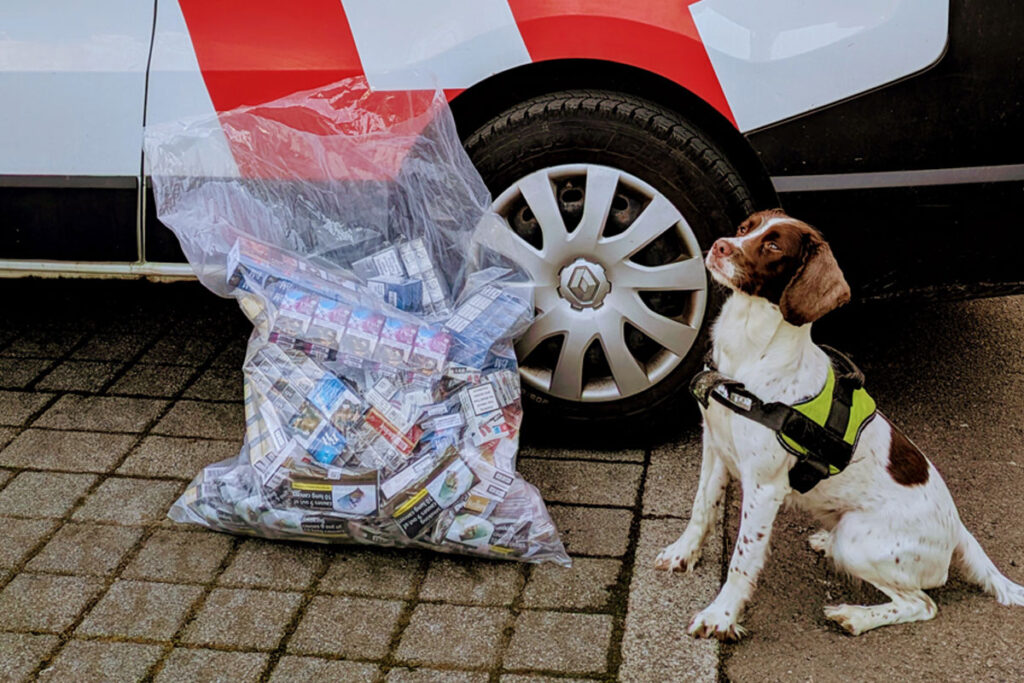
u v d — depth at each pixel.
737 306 2.39
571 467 3.08
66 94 2.92
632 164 2.86
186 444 3.21
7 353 3.72
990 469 3.05
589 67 2.91
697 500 2.61
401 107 2.83
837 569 2.57
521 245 2.95
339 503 2.61
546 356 3.13
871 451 2.43
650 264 3.02
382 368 2.68
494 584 2.61
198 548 2.74
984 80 2.79
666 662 2.35
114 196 3.00
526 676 2.32
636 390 3.05
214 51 2.86
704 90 2.82
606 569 2.66
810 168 2.87
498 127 2.89
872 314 3.94
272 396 2.68
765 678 2.31
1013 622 2.48
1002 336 3.80
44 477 3.03
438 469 2.62
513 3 2.81
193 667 2.34
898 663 2.35
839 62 2.78
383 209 2.86
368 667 2.34
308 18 2.84
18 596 2.56
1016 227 2.94
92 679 2.31
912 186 2.88
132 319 3.98
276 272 2.69
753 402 2.36
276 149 2.80
